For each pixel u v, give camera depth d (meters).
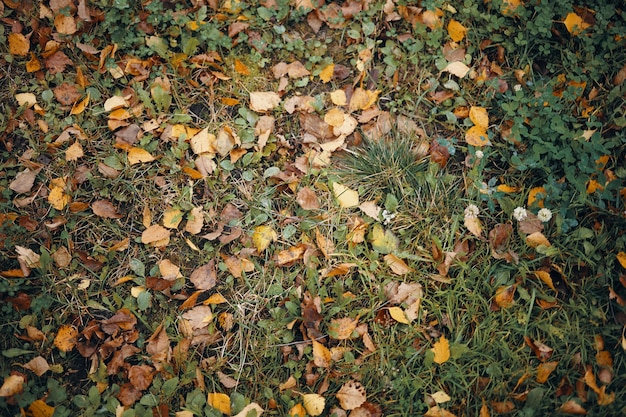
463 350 1.04
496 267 1.10
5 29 1.20
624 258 1.07
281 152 1.17
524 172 1.14
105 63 1.19
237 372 1.06
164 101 1.17
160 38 1.20
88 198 1.14
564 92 1.16
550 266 1.09
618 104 1.17
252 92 1.19
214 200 1.14
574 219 1.10
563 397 1.03
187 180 1.15
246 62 1.21
